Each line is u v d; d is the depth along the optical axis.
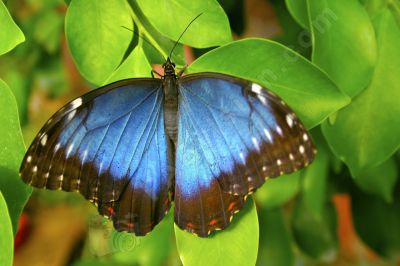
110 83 0.55
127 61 0.56
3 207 0.52
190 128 0.55
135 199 0.55
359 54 0.56
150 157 0.55
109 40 0.56
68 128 0.54
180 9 0.55
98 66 0.56
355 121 0.57
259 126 0.53
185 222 0.54
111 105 0.55
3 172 0.53
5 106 0.54
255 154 0.54
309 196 0.66
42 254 1.13
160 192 0.55
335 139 0.57
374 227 0.69
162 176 0.55
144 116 0.55
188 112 0.55
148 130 0.55
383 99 0.56
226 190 0.54
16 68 0.76
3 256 0.52
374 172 0.66
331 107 0.54
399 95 0.56
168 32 0.55
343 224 0.98
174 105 0.55
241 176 0.54
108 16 0.56
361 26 0.56
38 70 0.78
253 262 0.54
